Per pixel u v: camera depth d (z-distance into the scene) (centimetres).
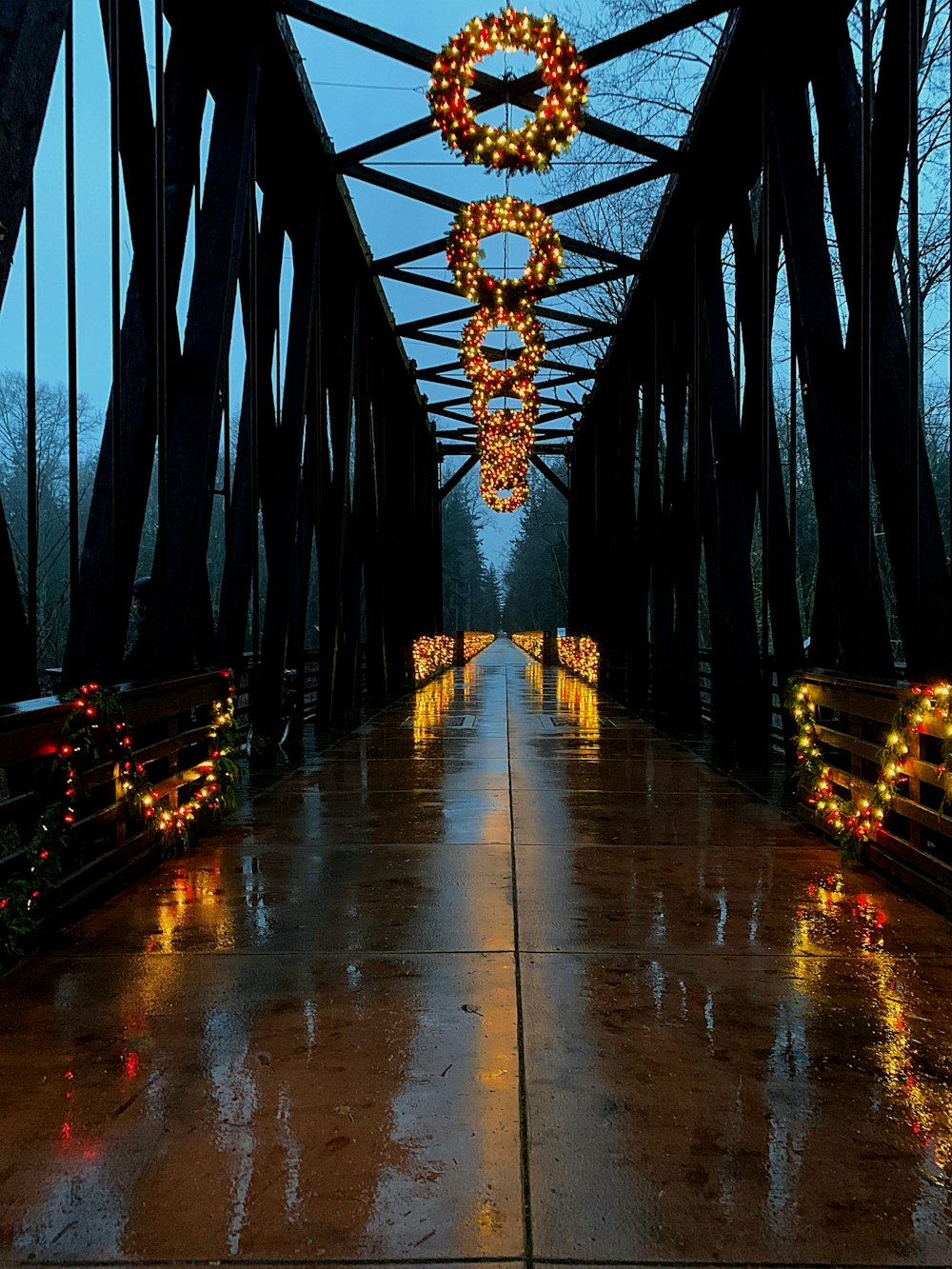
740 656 1047
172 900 527
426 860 616
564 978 405
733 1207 245
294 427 1145
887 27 673
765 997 384
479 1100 300
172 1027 356
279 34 945
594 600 2434
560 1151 271
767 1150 271
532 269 1205
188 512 800
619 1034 348
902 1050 335
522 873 581
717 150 1120
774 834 691
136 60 688
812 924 478
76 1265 225
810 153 827
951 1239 233
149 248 721
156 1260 226
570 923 480
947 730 483
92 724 496
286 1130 283
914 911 501
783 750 1049
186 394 820
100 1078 316
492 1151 271
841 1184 255
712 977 406
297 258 1202
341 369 1495
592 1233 235
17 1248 230
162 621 738
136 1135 280
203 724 729
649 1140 277
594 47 996
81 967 421
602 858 620
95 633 663
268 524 1110
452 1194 251
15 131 452
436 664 2955
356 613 1634
